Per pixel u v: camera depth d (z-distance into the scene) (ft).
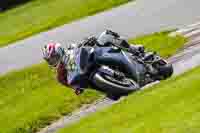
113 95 146.82
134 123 120.16
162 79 164.76
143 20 434.30
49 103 236.63
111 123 130.93
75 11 565.94
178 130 101.40
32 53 449.48
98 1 568.82
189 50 263.70
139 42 328.49
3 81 314.96
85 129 139.74
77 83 149.59
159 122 111.24
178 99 126.72
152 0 501.15
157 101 132.87
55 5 626.64
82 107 213.05
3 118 242.78
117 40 157.58
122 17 476.54
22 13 650.43
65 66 150.61
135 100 143.64
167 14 424.87
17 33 564.30
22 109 247.29
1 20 650.02
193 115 107.55
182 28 349.61
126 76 150.00
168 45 291.58
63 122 206.49
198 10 404.57
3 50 494.59
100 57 148.56
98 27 473.26
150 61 163.84
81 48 147.33
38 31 535.60
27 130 214.07
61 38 479.82
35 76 306.55
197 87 131.85
